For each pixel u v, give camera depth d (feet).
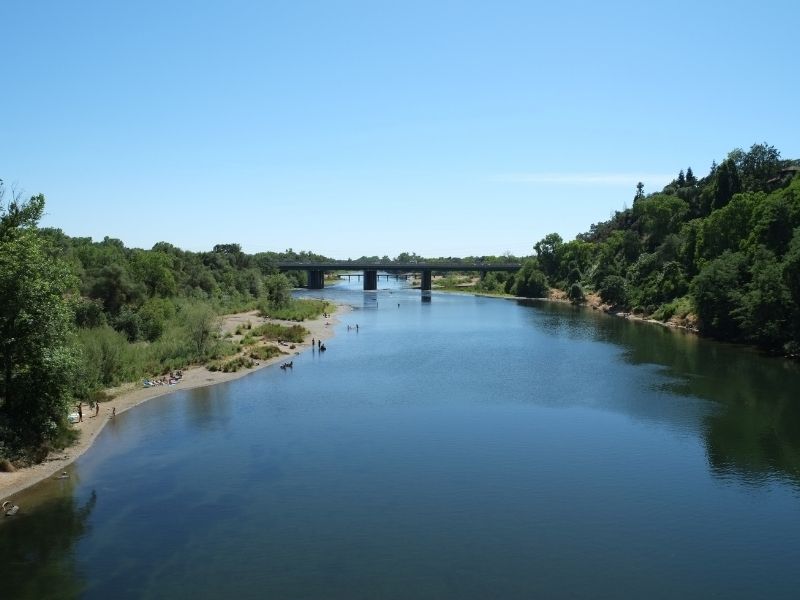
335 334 349.61
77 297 164.96
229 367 233.96
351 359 264.52
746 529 103.76
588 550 96.89
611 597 84.28
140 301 305.94
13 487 119.65
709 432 154.51
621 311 473.26
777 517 108.17
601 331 360.28
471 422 164.86
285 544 98.99
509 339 327.06
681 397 190.39
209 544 98.99
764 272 269.64
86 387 181.37
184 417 170.40
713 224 385.29
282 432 156.56
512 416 170.60
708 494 117.50
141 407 180.96
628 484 122.31
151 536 101.65
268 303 448.65
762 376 220.23
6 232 140.36
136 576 89.66
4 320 131.54
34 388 136.67
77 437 149.38
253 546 98.32
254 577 89.25
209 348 256.52
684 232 459.32
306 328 367.04
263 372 234.58
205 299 434.71
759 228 321.11
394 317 451.94
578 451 141.28
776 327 263.49
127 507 112.47
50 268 139.03
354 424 163.63
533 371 235.40
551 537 100.99
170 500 115.55
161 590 86.12
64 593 85.35
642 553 96.07
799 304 254.47
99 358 197.16
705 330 331.57
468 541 99.76
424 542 99.40
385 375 228.84
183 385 208.54
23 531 103.09
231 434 154.71
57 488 120.78
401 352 283.38
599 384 210.38
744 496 116.57
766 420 164.04
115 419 168.25
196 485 122.42
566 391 200.13
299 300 511.81
